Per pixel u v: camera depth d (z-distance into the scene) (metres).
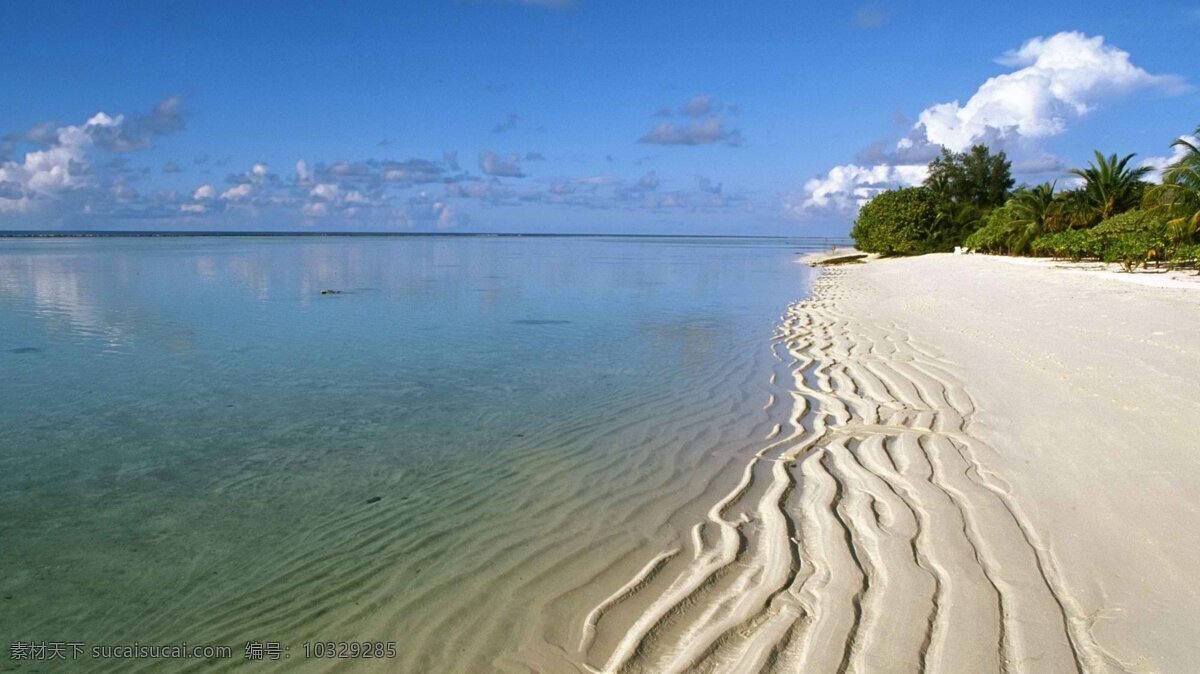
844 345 14.27
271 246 93.25
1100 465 6.34
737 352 14.14
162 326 17.88
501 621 4.57
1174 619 4.00
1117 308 15.98
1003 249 49.19
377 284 31.33
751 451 7.76
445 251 82.06
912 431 8.02
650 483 6.91
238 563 5.44
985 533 5.26
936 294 23.56
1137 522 5.18
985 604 4.32
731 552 5.36
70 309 21.34
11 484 7.05
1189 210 27.80
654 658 4.08
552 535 5.82
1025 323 14.87
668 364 12.92
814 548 5.30
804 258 69.19
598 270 44.28
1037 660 3.76
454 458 7.78
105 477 7.25
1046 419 7.88
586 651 4.21
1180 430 6.99
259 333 16.73
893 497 6.12
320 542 5.77
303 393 10.77
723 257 71.12
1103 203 42.00
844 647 4.00
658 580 5.00
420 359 13.49
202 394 10.70
